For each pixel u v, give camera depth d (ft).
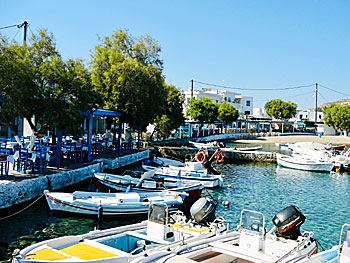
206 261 28.50
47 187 52.37
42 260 24.56
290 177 90.48
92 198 46.60
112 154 93.45
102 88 102.73
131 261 25.36
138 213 46.80
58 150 62.54
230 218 50.03
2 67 52.85
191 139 175.11
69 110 59.11
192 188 60.08
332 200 64.03
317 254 28.78
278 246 29.45
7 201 43.75
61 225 42.06
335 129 265.75
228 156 124.16
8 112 53.42
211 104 201.77
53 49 62.85
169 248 27.58
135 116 101.04
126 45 118.52
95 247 27.66
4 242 35.88
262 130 289.74
